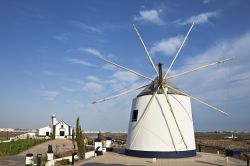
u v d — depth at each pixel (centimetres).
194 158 2658
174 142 2719
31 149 4700
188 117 2884
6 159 3341
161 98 2812
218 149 3741
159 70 2870
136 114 2934
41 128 8800
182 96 2881
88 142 4888
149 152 2709
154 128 2762
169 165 2191
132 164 2244
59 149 4609
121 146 4494
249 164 2289
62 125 8262
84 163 2369
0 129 16188
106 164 2256
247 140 8688
